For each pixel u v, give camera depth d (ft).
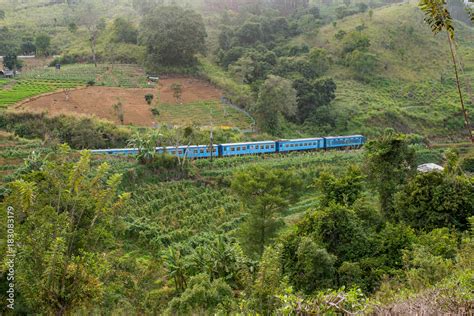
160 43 264.72
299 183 98.73
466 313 26.32
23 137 153.17
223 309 51.11
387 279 51.65
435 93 287.07
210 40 344.90
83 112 189.67
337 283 55.67
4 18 381.81
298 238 62.59
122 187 121.39
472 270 40.06
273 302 36.88
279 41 346.13
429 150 203.41
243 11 412.98
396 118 249.96
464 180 75.77
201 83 264.93
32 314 40.55
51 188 42.06
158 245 94.73
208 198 126.52
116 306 56.59
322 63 290.97
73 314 41.52
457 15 428.15
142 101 221.87
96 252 42.14
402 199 78.79
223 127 197.26
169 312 57.06
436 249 58.03
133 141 142.20
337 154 176.86
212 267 73.41
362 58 299.58
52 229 36.86
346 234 63.77
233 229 108.27
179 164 137.08
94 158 133.49
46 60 297.12
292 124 229.45
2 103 183.11
